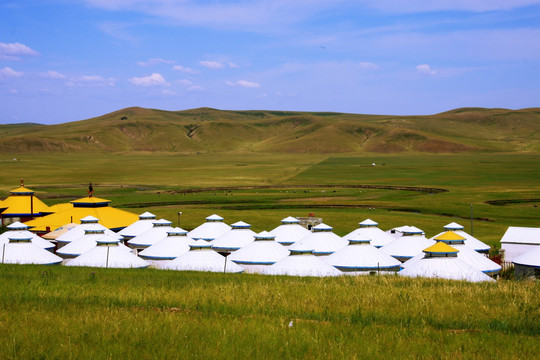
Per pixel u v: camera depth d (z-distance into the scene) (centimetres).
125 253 4766
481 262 4703
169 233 5541
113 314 1902
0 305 2041
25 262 4656
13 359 1386
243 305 2205
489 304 2377
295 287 2844
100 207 8094
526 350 1593
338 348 1545
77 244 5553
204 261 4594
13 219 8350
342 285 3048
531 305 2312
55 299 2211
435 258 4109
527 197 15012
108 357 1416
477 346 1616
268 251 5281
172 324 1745
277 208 13250
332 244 5797
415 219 10331
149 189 19525
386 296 2500
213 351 1477
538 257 4512
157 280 3055
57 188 19888
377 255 4884
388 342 1633
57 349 1467
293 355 1483
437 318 2023
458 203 13450
